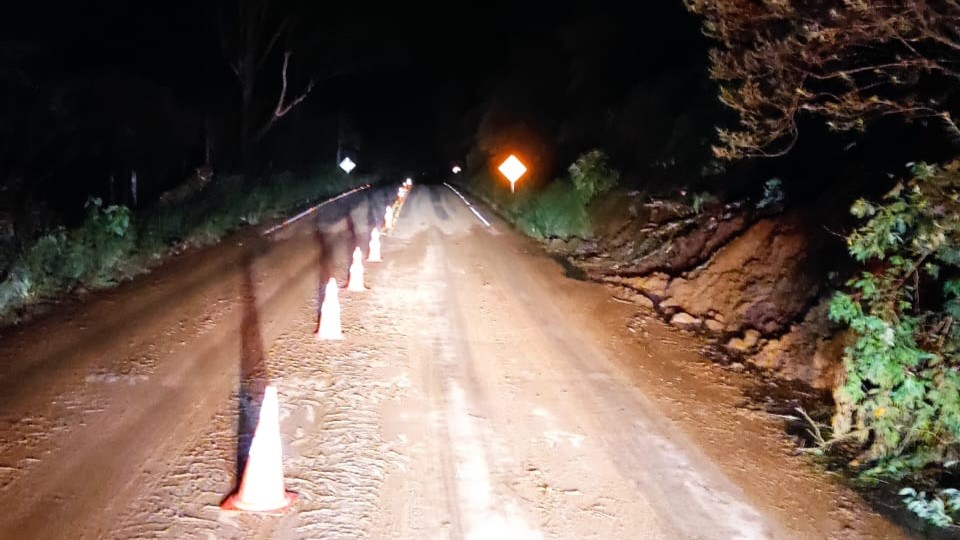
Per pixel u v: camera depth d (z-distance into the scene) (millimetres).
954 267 8188
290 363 8875
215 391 7785
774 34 9352
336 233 21906
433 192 50594
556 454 6855
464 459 6586
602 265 17938
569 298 13828
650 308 13547
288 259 16578
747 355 10828
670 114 24016
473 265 16906
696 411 8375
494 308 12602
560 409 8031
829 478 6914
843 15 7988
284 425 7016
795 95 9023
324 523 5352
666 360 10336
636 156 25656
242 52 33375
